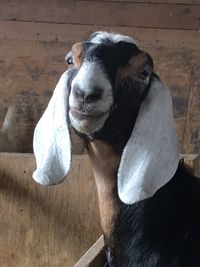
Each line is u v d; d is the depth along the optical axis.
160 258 0.69
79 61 0.66
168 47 1.72
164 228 0.70
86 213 0.99
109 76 0.64
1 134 1.60
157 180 0.65
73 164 0.98
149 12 1.72
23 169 1.00
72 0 1.72
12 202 1.01
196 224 0.71
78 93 0.64
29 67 1.72
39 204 1.00
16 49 1.72
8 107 1.71
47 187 0.99
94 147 0.70
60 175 0.70
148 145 0.66
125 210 0.71
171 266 0.69
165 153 0.66
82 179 0.98
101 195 0.72
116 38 0.67
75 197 0.99
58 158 0.70
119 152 0.69
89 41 0.67
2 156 1.00
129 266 0.71
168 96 0.68
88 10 1.72
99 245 0.83
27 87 1.72
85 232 0.99
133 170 0.66
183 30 1.72
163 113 0.67
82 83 0.63
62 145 0.70
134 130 0.66
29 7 1.71
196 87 1.71
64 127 0.69
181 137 1.69
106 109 0.65
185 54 1.72
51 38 1.72
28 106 1.71
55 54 1.72
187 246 0.70
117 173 0.70
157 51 1.72
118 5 1.72
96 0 1.72
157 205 0.70
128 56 0.66
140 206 0.70
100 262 0.82
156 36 1.72
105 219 0.72
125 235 0.71
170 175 0.66
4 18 1.72
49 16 1.72
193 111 1.70
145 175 0.65
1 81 1.72
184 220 0.71
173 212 0.71
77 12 1.72
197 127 1.69
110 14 1.73
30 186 1.00
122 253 0.71
